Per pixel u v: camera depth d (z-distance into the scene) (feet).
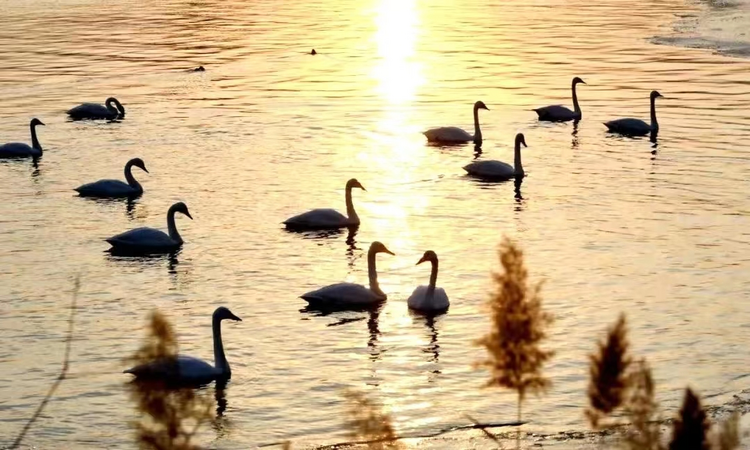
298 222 103.14
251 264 93.04
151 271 91.35
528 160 129.80
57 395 66.85
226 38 232.94
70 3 296.92
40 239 100.58
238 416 63.93
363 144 137.08
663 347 73.10
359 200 112.68
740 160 125.90
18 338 76.48
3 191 117.50
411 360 71.92
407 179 120.98
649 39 223.92
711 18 252.42
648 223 102.78
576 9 285.02
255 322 79.36
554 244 96.73
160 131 144.56
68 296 85.15
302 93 169.37
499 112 157.17
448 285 86.79
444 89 173.37
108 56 206.90
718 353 71.87
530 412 63.21
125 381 68.64
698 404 28.99
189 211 109.29
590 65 194.18
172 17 268.82
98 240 100.48
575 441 58.54
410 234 101.19
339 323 78.89
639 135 141.59
